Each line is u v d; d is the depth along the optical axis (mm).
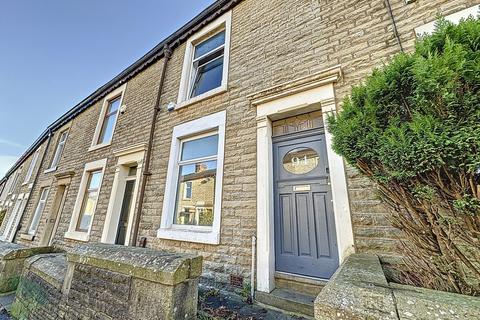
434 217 1232
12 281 3479
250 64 4156
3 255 3527
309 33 3625
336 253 2641
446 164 1084
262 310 2414
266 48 4059
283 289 2787
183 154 4688
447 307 880
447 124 1064
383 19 3025
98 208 5812
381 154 1283
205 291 2924
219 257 3270
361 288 1072
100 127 7484
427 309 888
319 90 3176
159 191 4578
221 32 5320
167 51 6211
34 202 9031
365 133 1396
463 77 1035
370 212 2443
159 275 1559
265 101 3600
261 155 3357
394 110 1320
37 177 9961
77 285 2125
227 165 3688
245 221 3203
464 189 1068
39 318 2400
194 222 3963
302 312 2334
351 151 1473
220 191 3592
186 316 1567
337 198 2637
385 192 1482
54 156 9742
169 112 5285
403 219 1453
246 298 2695
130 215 4902
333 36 3365
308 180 3090
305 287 2693
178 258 1664
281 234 3059
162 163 4816
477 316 813
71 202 6836
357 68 3004
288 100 3400
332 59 3248
